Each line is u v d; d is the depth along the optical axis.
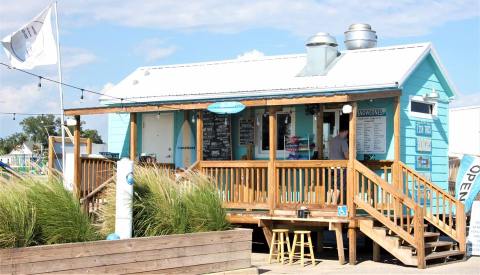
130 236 10.91
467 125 26.97
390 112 16.36
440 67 17.92
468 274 12.93
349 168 14.39
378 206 15.68
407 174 15.66
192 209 11.91
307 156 17.06
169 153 18.95
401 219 14.09
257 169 15.38
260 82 18.05
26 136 64.62
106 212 11.48
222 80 18.94
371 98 14.91
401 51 17.67
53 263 9.45
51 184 10.38
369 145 16.55
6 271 8.98
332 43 17.95
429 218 15.58
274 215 14.95
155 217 11.45
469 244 16.06
